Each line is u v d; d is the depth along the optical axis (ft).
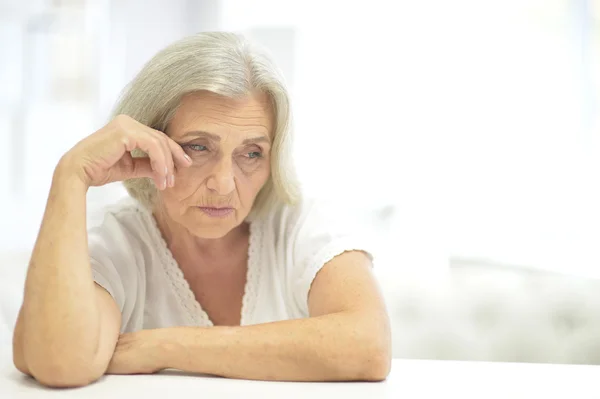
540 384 3.14
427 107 8.63
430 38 8.63
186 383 3.10
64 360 3.05
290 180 4.29
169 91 3.65
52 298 3.16
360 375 3.21
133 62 8.89
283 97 3.85
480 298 6.12
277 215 4.56
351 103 8.70
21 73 8.32
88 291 3.24
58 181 3.45
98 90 8.67
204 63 3.61
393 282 6.19
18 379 3.29
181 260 4.44
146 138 3.51
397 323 6.13
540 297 6.08
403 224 6.86
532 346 6.04
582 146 8.50
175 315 4.41
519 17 8.55
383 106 8.67
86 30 8.59
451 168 8.52
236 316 4.50
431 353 6.11
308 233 4.29
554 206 8.16
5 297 6.03
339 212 4.50
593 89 8.50
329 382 3.20
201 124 3.63
